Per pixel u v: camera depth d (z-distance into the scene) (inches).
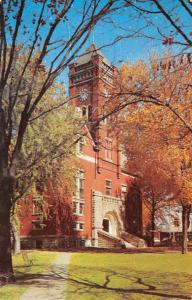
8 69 652.1
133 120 1316.4
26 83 895.1
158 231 2827.3
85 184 2079.2
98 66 783.7
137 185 2361.0
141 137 1401.3
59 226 1865.2
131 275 830.5
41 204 1467.8
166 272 891.4
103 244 2094.0
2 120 680.4
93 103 844.6
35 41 653.3
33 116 1101.7
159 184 1488.7
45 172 1279.5
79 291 618.8
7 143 680.4
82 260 1157.7
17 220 1347.2
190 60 564.7
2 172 673.6
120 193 2422.5
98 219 2137.1
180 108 1032.2
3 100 754.8
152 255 1370.6
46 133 1122.7
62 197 1691.7
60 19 607.5
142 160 1425.9
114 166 2384.4
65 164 1384.1
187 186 1365.7
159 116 1208.8
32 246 1854.1
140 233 2561.5
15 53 761.0
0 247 675.4
